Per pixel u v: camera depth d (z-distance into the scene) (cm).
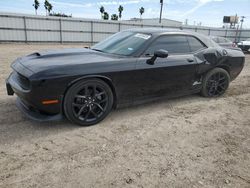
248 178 245
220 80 512
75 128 341
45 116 323
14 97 459
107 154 278
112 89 364
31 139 305
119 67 354
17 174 236
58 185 221
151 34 413
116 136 323
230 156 285
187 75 445
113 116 391
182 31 457
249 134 346
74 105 330
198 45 468
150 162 265
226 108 453
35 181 226
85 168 249
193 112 424
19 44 2209
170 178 239
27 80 306
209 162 270
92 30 2709
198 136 334
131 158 271
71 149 286
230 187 230
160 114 408
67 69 315
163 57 372
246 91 586
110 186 223
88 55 379
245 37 3538
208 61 469
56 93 310
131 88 376
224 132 350
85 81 330
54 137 313
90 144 300
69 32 2577
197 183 233
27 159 262
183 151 292
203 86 489
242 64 534
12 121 353
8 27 2222
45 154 273
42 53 380
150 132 340
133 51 383
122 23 2878
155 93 412
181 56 432
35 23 2355
